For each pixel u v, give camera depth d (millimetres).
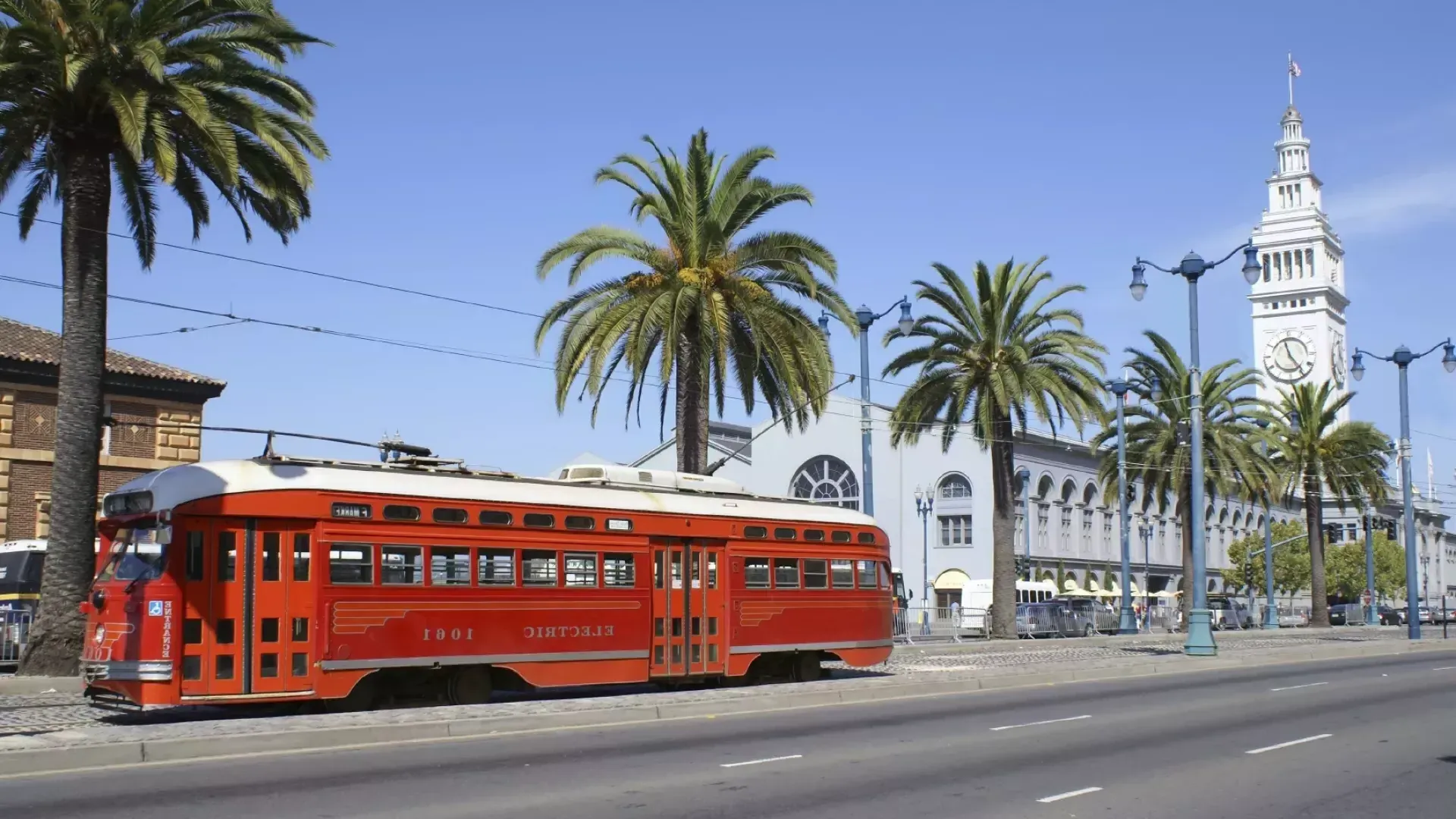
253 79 25391
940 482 85375
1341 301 170375
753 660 25469
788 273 34062
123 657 18375
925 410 47562
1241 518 115750
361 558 20062
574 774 13836
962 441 84562
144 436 41969
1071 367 46594
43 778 13539
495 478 22500
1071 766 14523
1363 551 107375
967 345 46531
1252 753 15695
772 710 21297
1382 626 82688
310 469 20047
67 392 24234
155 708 20469
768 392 35875
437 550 20953
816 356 33625
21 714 19297
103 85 23016
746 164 33031
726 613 25141
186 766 14422
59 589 23906
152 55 22234
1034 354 47156
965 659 35781
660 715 19797
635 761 14852
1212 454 59469
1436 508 154250
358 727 16672
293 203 26078
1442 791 12945
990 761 14859
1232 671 32219
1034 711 21016
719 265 32344
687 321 32938
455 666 21094
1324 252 165250
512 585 21844
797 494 90188
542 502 22516
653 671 23781
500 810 11625
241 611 18875
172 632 18266
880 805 11953
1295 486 73000
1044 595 70250
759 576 25891
